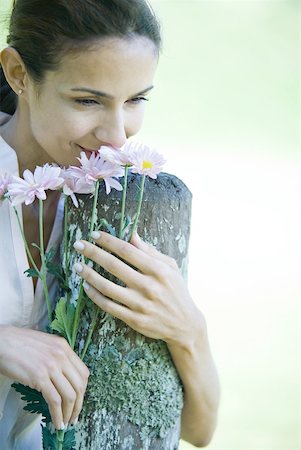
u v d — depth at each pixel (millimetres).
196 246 9578
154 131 11703
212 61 12977
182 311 2428
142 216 2467
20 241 2582
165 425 2498
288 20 13391
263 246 9625
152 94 12406
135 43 2391
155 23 2447
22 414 2830
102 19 2363
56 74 2426
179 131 11750
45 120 2490
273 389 7191
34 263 2590
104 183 2488
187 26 13320
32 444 2959
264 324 8172
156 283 2389
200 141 11508
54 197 2723
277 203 10359
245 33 13188
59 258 2666
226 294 8641
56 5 2424
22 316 2609
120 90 2402
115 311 2369
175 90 12594
